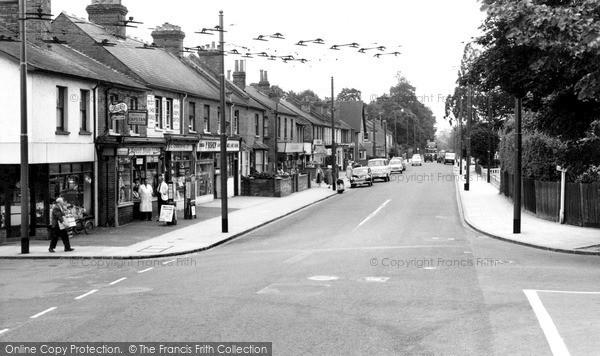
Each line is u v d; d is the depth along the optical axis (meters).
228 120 44.06
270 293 13.37
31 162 22.25
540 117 20.53
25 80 19.95
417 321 10.77
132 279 15.84
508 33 15.48
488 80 18.84
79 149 25.34
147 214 30.23
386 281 14.59
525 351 8.95
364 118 105.12
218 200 41.41
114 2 34.62
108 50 31.19
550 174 30.55
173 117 34.62
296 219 31.70
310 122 70.06
